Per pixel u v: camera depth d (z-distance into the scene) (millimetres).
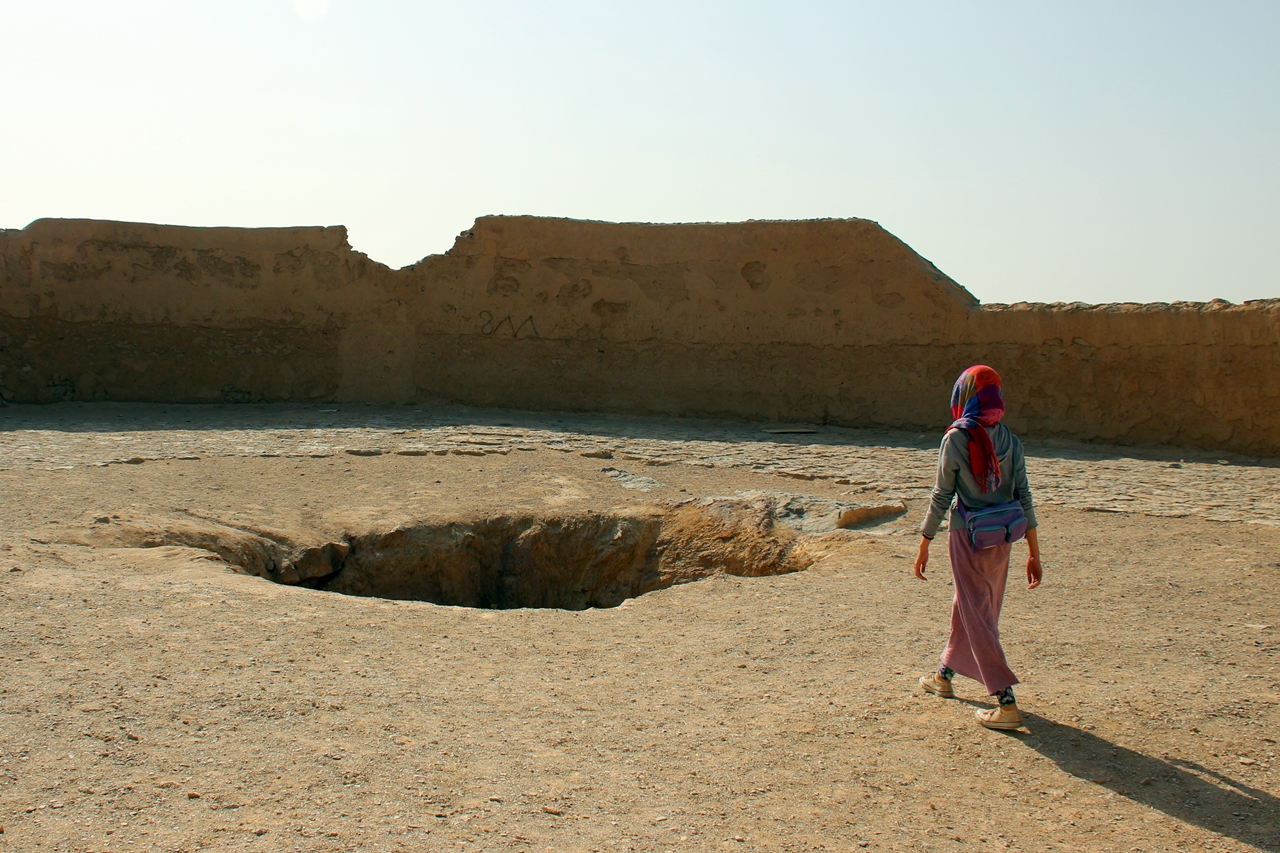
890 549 8117
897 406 15305
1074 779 3953
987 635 4441
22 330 15875
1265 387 12914
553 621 6293
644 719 4527
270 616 5844
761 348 16047
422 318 17172
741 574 8578
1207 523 8961
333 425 14469
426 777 3760
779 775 3941
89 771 3598
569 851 3258
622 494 10320
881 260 15305
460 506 9641
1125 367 13875
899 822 3588
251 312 16766
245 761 3785
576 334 16766
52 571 6410
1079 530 8719
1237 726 4461
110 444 12062
